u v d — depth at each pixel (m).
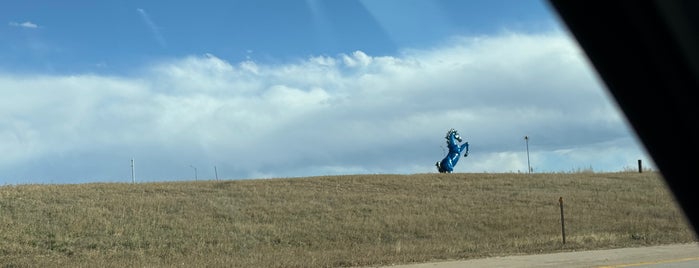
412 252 18.42
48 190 32.19
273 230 25.91
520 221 27.95
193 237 24.19
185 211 29.05
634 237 21.67
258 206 31.03
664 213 29.89
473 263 15.29
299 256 18.66
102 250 21.88
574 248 18.55
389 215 29.30
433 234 25.28
